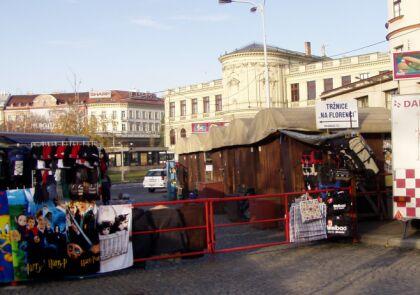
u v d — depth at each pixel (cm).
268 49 7031
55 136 1739
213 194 1916
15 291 801
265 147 1594
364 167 1370
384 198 1407
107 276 888
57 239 846
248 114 6981
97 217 875
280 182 1490
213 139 2158
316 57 7862
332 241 1141
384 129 1484
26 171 1207
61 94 12175
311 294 716
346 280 788
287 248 1086
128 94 12288
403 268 856
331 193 1103
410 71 1620
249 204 1506
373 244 1091
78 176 948
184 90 8619
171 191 2555
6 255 817
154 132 12375
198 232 980
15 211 825
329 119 1324
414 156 1058
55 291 794
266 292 736
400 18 2472
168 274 888
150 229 938
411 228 1212
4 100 12431
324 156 1371
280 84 7156
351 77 6631
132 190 3841
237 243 1174
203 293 748
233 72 7088
